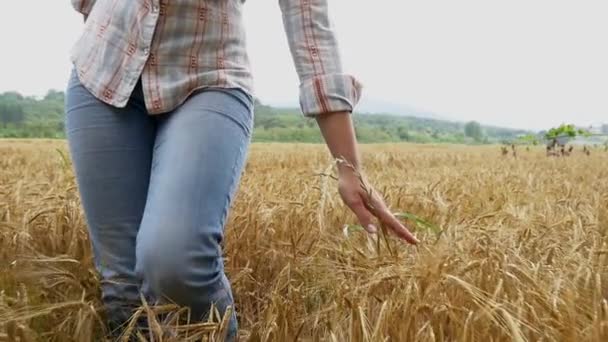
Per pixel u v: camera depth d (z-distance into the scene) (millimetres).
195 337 1857
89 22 2330
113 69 2203
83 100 2256
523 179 7578
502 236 2967
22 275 2320
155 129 2309
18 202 3557
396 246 2584
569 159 14672
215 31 2201
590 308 1965
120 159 2229
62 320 2203
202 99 2121
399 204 4008
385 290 2199
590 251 2480
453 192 5129
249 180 5645
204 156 1994
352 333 1867
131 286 2225
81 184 2256
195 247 1896
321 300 2436
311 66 2219
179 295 1932
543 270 2373
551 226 3400
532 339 1873
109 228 2230
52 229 3080
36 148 18000
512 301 2002
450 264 2229
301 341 2078
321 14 2268
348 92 2197
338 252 2770
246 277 2750
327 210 3424
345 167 2223
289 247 3014
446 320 1950
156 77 2166
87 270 2551
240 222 3188
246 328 2428
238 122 2137
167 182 1953
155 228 1890
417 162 13391
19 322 1916
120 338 2166
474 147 29406
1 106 59188
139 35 2158
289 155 14469
